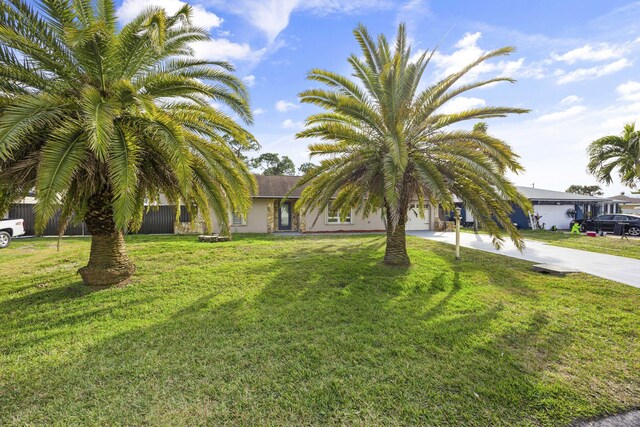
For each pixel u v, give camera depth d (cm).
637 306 565
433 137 814
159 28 490
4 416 265
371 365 354
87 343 402
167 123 548
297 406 281
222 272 777
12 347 393
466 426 261
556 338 430
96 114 460
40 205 429
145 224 1730
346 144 866
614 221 1994
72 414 268
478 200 736
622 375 342
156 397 291
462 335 434
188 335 429
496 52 731
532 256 1085
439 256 1052
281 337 425
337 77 840
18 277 732
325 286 676
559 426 265
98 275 654
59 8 518
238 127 686
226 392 300
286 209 1973
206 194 645
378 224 1998
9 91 528
